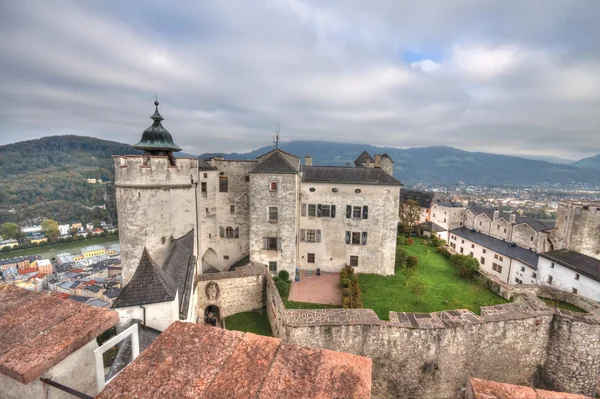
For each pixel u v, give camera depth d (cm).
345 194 3164
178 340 493
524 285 2722
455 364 1950
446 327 1908
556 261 3250
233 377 421
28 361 436
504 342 1992
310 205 3222
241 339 498
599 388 1989
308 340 1930
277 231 3025
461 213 6369
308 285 2933
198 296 2405
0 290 623
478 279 2959
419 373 1941
